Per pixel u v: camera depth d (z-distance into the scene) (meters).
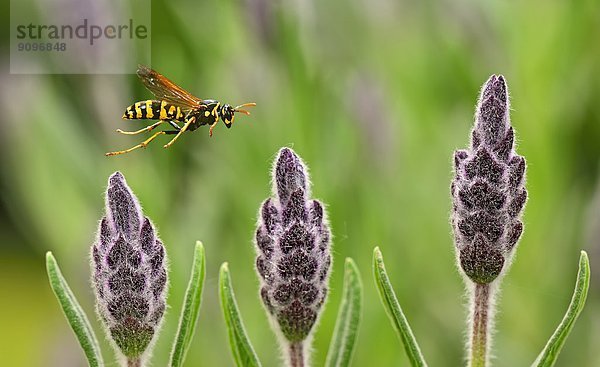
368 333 0.41
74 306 0.29
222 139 0.42
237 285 0.42
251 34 0.40
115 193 0.29
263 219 0.29
